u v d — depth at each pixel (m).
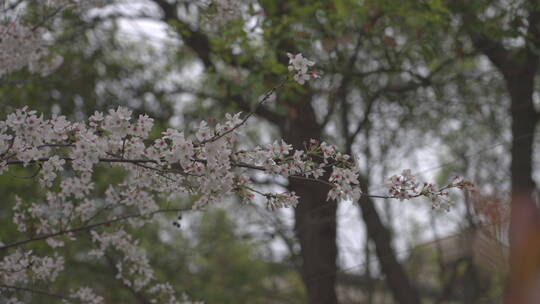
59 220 3.65
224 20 4.16
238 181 2.83
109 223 3.60
